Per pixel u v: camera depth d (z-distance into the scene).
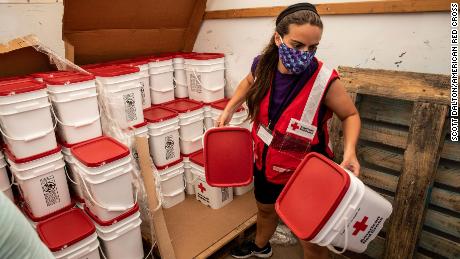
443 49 1.36
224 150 1.32
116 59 2.32
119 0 1.92
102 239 1.46
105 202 1.40
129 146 1.61
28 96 1.32
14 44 1.50
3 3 1.43
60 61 1.73
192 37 2.54
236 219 1.99
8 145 1.39
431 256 1.46
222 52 2.38
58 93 1.42
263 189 1.47
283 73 1.21
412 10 1.38
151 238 1.75
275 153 1.30
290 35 1.08
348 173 0.91
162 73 2.17
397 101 1.47
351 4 1.56
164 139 1.98
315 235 0.92
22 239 0.45
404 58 1.49
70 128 1.50
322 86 1.15
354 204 0.90
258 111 1.31
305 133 1.23
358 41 1.62
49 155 1.44
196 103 2.22
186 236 1.83
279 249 1.92
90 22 1.92
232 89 2.39
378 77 1.48
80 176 1.42
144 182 1.62
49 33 1.62
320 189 0.96
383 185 1.57
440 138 1.29
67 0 1.69
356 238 0.99
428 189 1.34
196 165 2.08
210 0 2.32
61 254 1.30
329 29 1.71
